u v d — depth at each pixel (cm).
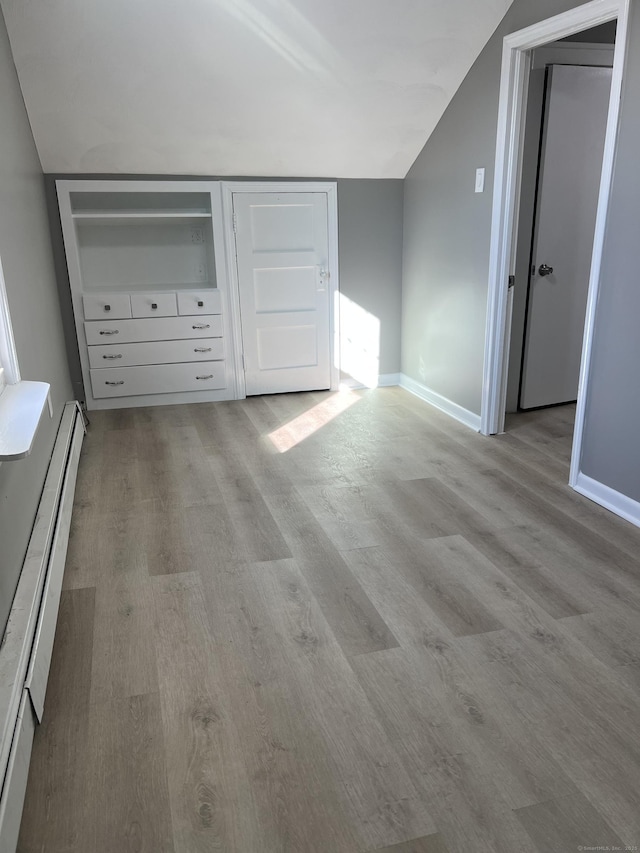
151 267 460
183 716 165
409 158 432
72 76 328
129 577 230
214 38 319
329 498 294
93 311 417
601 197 262
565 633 198
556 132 369
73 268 410
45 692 172
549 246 390
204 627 201
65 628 201
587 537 256
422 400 452
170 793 143
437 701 170
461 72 362
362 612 209
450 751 154
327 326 465
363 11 313
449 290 406
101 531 264
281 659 187
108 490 304
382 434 382
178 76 340
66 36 303
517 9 314
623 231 254
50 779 147
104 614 208
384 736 159
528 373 412
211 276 458
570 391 430
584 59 369
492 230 350
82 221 432
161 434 385
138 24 304
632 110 244
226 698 172
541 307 401
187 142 389
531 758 152
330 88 362
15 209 272
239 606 212
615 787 144
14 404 183
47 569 198
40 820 137
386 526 267
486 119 347
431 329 435
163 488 306
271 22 313
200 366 446
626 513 271
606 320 268
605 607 211
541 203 380
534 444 363
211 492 302
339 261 455
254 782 146
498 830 134
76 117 355
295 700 171
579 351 424
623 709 167
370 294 470
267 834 134
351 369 480
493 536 258
